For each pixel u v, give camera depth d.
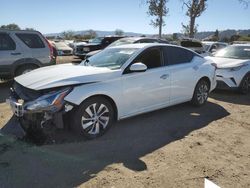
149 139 5.00
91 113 4.84
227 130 5.58
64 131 5.10
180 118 6.20
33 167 3.90
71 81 4.62
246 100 8.21
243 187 3.60
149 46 5.84
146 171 3.90
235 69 8.70
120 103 5.18
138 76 5.41
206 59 7.34
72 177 3.69
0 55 8.59
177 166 4.06
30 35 9.16
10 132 5.08
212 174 3.87
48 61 9.48
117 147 4.63
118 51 5.89
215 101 7.95
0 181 3.55
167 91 6.05
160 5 27.22
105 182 3.61
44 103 4.36
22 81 4.88
